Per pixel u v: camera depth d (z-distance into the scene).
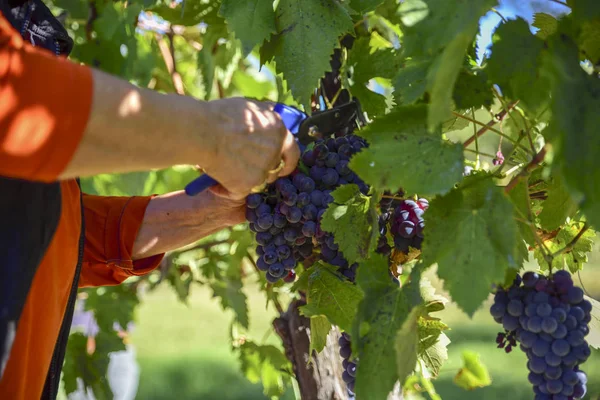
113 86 1.07
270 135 1.30
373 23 1.92
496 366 6.75
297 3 1.48
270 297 2.31
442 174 1.14
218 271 2.63
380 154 1.16
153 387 6.96
